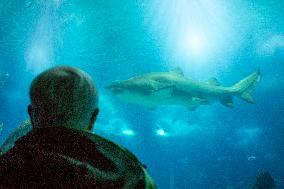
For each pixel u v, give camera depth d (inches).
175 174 893.2
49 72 39.3
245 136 959.0
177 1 582.6
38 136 34.4
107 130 821.2
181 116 834.8
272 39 631.8
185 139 944.9
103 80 685.9
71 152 33.3
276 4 553.3
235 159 918.4
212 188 792.3
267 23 602.2
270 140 945.5
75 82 38.7
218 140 949.8
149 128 858.1
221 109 871.7
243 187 722.2
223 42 651.5
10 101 728.3
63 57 627.5
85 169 32.4
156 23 593.6
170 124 857.5
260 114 869.2
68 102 37.8
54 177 31.9
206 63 682.2
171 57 660.1
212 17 612.4
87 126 39.6
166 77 292.4
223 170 871.1
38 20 557.6
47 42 593.9
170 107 811.4
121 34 594.6
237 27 622.2
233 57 674.2
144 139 895.1
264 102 813.2
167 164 958.4
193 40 637.9
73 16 556.1
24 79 667.4
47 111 37.7
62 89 37.9
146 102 303.6
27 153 33.1
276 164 896.3
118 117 805.9
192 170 876.0
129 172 34.2
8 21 548.7
